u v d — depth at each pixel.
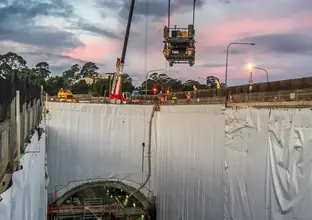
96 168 26.78
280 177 9.52
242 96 14.04
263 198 10.62
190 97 22.58
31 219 6.66
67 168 26.30
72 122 26.45
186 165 20.48
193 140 19.48
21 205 4.79
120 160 27.11
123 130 27.17
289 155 9.05
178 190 21.59
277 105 10.46
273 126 10.09
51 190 25.92
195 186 18.81
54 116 26.14
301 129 8.53
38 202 9.29
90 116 26.75
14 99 4.89
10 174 4.29
